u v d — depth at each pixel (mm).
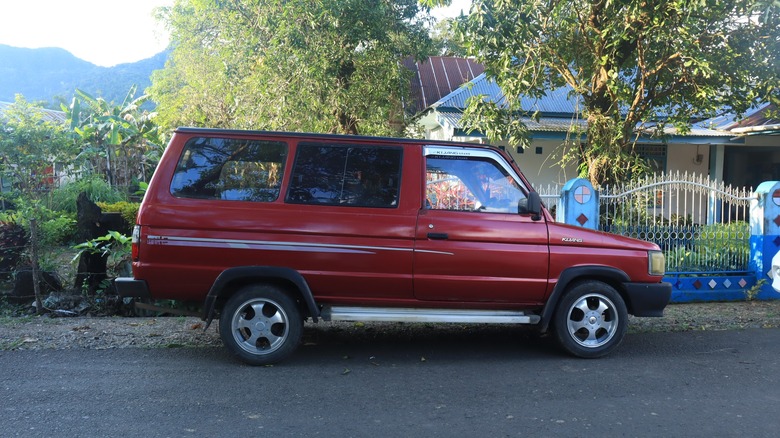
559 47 10016
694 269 8523
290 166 5352
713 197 8617
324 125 10406
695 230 8539
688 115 10805
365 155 5449
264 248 5184
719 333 6699
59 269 8625
